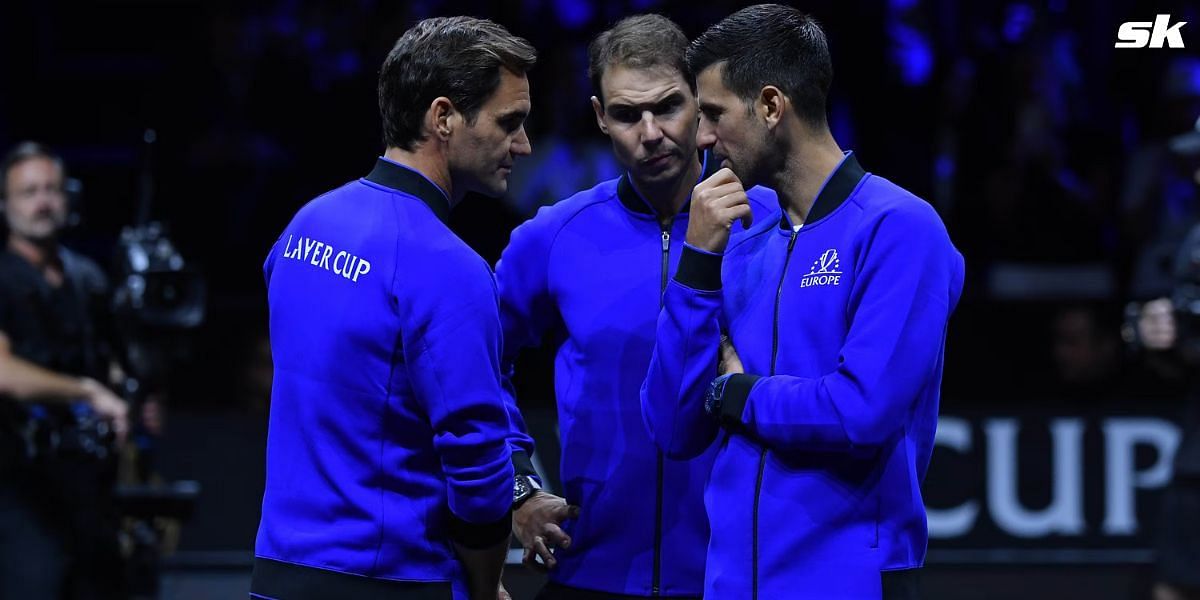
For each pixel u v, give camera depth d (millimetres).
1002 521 19828
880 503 8289
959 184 23719
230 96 25578
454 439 8398
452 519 8742
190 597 18547
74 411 16219
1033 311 19906
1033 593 18938
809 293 8508
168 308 16719
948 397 19938
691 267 8734
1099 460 19750
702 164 10547
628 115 9727
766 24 8547
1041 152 23359
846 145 25688
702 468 9953
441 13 26203
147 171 17234
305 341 8695
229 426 19828
